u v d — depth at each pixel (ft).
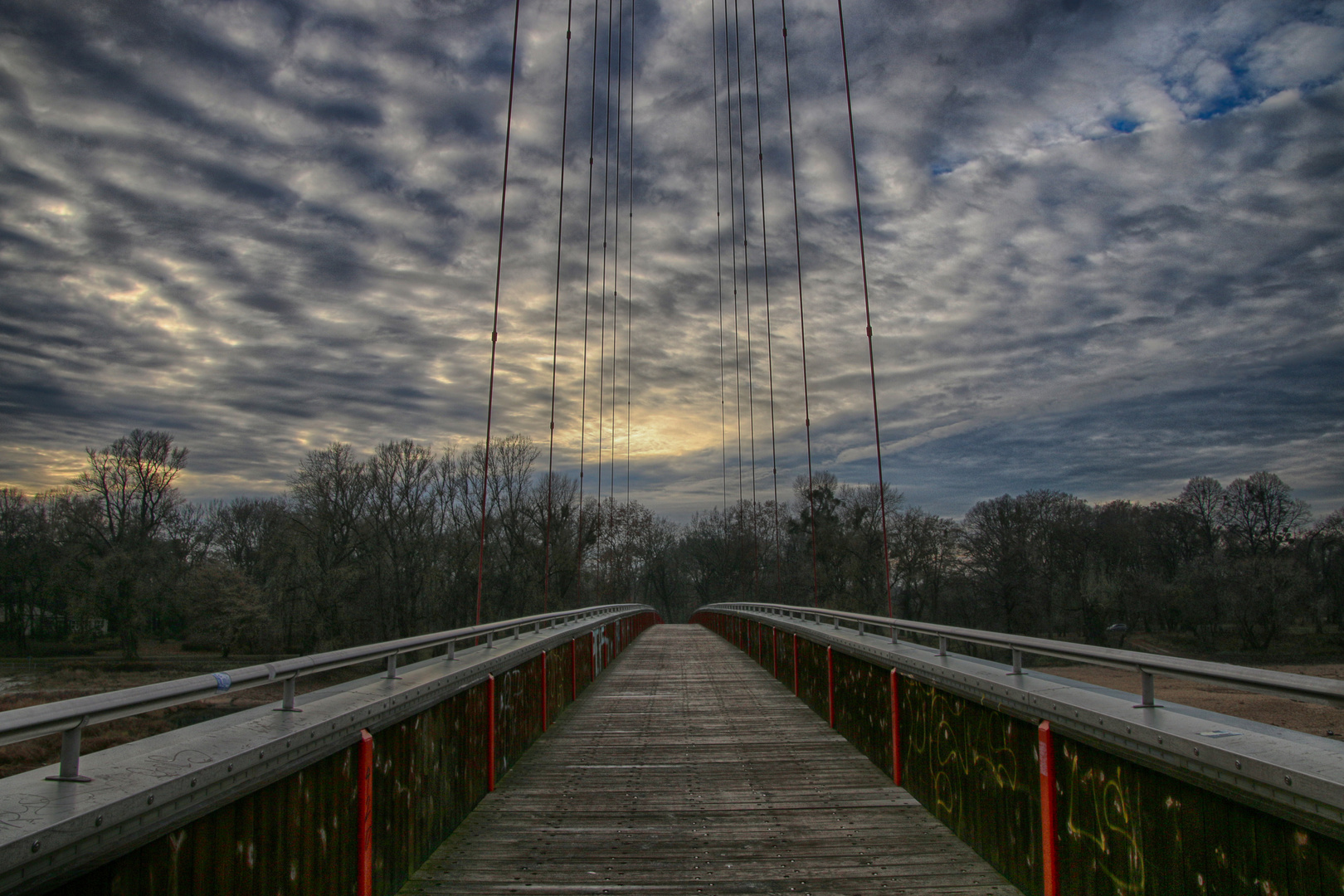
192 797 6.31
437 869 12.30
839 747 21.01
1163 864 7.59
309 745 8.21
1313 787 5.62
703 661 46.24
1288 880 6.04
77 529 113.39
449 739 13.91
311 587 107.24
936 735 14.53
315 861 8.50
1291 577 111.24
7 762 42.16
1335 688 5.75
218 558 110.93
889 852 12.95
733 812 15.30
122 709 6.31
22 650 112.06
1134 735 7.84
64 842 4.99
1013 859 11.11
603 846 13.43
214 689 7.50
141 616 107.45
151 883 5.98
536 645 21.83
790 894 11.33
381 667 101.91
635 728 23.93
